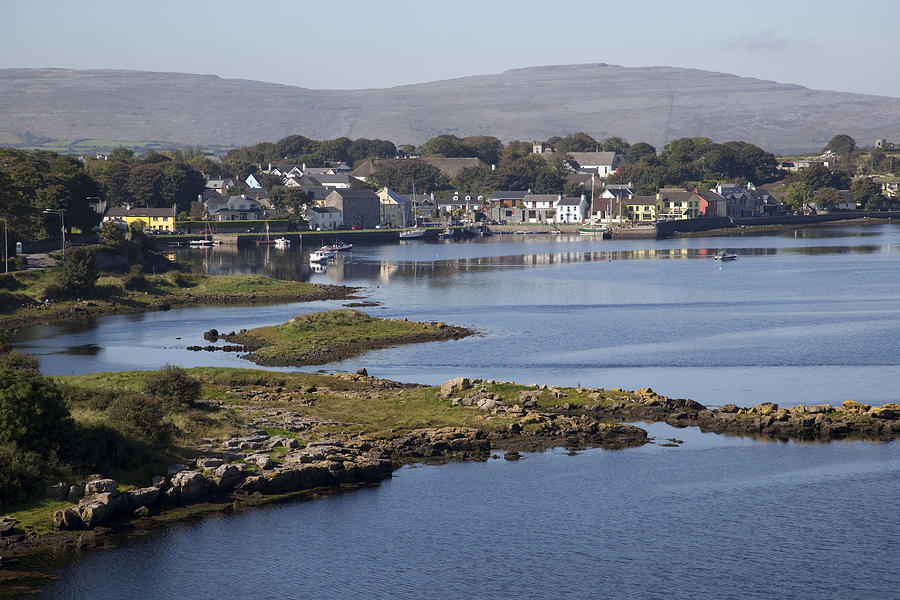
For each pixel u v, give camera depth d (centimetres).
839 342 13825
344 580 6228
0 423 7175
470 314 16975
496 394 10006
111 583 6138
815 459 8412
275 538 6800
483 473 8100
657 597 5975
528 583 6169
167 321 16412
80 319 16700
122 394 9156
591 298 19288
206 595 6028
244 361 12762
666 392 10769
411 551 6625
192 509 7231
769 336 14438
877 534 6812
